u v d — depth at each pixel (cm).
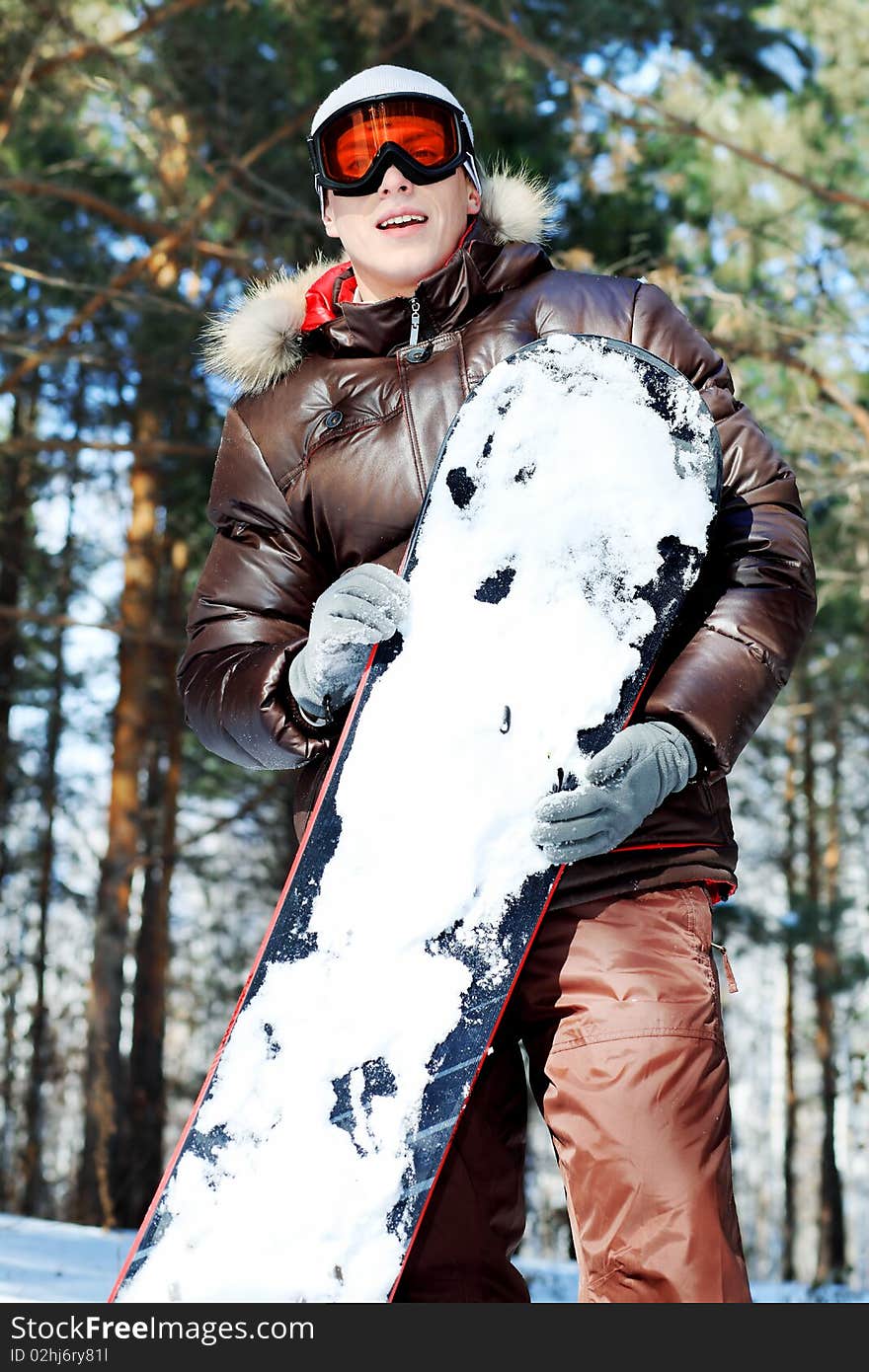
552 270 177
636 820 146
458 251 171
